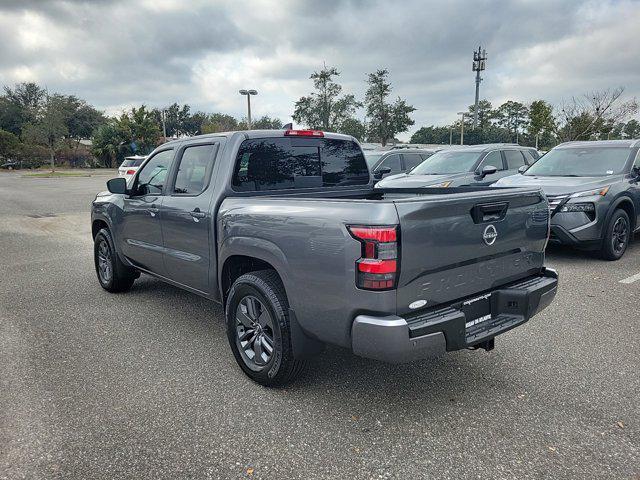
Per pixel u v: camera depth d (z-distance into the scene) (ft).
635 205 25.17
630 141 27.37
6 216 46.96
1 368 12.96
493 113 293.43
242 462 9.00
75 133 281.74
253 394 11.52
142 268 17.49
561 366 12.73
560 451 9.20
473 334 10.29
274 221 10.81
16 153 211.82
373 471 8.72
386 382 12.02
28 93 327.47
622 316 16.34
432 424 10.17
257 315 11.84
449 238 9.74
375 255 8.91
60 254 28.58
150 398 11.34
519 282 11.84
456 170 34.40
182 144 15.25
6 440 9.65
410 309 9.41
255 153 13.70
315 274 9.96
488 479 8.47
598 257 24.50
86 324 16.38
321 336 10.27
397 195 15.89
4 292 20.33
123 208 17.87
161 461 9.02
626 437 9.61
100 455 9.20
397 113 173.88
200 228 13.64
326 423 10.25
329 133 15.53
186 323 16.46
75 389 11.78
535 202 12.00
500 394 11.35
